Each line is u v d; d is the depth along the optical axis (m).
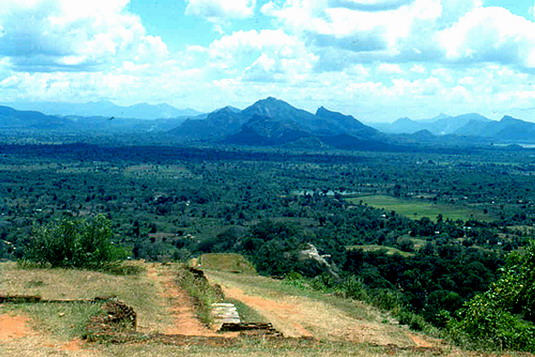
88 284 24.30
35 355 13.48
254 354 14.50
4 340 14.84
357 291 31.53
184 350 14.55
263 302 27.72
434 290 57.91
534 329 19.83
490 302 22.12
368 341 20.59
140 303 21.73
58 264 29.55
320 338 20.08
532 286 22.22
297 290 32.84
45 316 17.23
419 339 21.73
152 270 31.89
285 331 21.14
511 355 17.06
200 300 23.08
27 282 23.75
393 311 27.23
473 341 19.91
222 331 18.55
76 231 31.39
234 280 36.66
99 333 15.72
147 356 13.82
